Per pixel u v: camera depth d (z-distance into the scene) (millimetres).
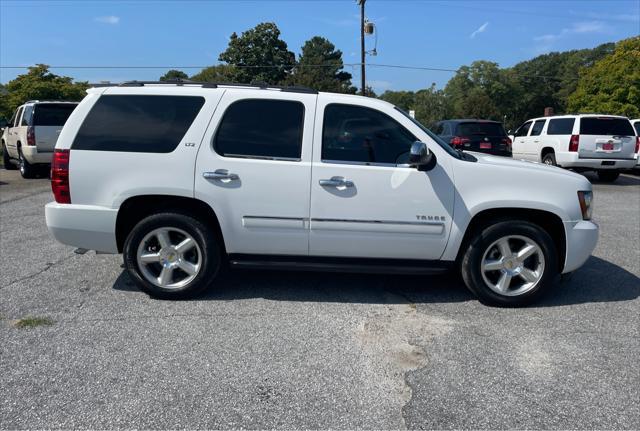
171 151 4336
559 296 4863
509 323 4195
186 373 3301
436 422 2844
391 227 4371
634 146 13750
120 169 4340
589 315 4395
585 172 17219
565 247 4531
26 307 4324
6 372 3266
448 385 3223
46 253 5949
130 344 3680
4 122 14094
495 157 5000
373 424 2814
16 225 7473
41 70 28469
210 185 4332
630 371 3428
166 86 4484
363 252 4453
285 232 4398
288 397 3057
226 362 3451
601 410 2982
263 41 54750
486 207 4387
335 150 4379
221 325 4035
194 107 4406
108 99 4441
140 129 4379
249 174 4328
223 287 4914
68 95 28125
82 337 3775
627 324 4211
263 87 4543
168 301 4531
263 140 4391
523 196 4395
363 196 4336
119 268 5426
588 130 13617
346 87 58469
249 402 2996
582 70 39500
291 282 5102
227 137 4387
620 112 35156
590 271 5664
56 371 3289
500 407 2994
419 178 4344
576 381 3293
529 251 4484
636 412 2967
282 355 3566
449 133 15023
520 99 82062
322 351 3639
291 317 4227
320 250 4457
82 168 4352
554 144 14328
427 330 4031
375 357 3568
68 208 4371
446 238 4418
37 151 12430
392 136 4445
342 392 3121
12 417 2803
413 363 3496
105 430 2713
